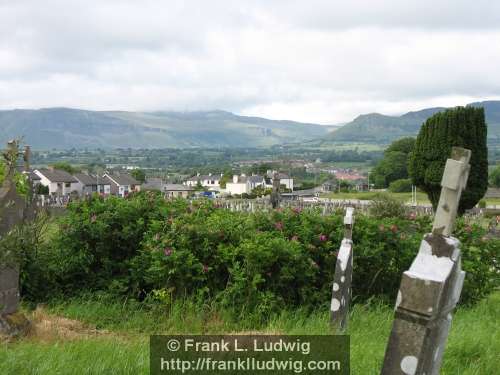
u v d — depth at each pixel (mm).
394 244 12797
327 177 184750
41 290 12117
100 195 13336
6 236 8672
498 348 8062
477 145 33125
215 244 11727
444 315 4434
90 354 7141
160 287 11438
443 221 4367
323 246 12250
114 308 11109
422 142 34688
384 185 121625
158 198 13539
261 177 142625
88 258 12133
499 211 49344
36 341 8594
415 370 4199
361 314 10789
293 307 11547
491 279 14523
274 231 12477
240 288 10961
